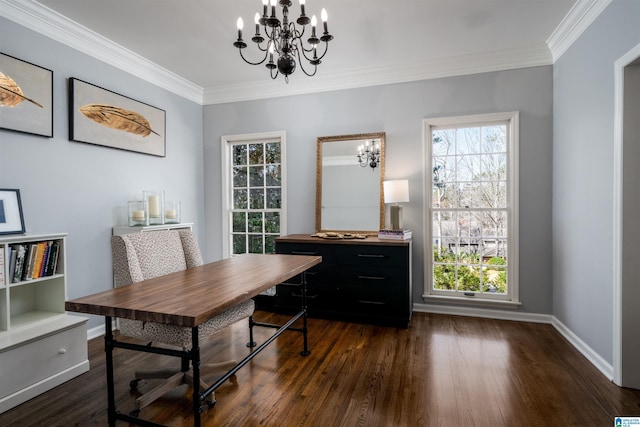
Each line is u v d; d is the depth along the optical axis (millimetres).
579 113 2504
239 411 1767
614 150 2031
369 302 3066
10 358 1805
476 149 3344
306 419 1698
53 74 2529
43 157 2471
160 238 2166
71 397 1909
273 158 4023
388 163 3512
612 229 2074
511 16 2527
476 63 3201
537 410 1762
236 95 4039
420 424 1653
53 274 2289
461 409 1774
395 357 2402
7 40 2244
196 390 1367
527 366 2254
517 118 3107
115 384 2061
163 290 1537
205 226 4250
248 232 4152
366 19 2562
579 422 1663
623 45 1940
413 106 3424
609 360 2123
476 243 3357
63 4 2348
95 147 2867
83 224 2764
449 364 2289
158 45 2986
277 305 3367
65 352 2080
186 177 3945
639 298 1953
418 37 2850
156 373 1963
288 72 1827
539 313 3113
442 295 3436
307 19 1640
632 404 1808
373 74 3508
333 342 2686
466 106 3262
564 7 2404
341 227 3621
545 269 3084
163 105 3611
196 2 2340
